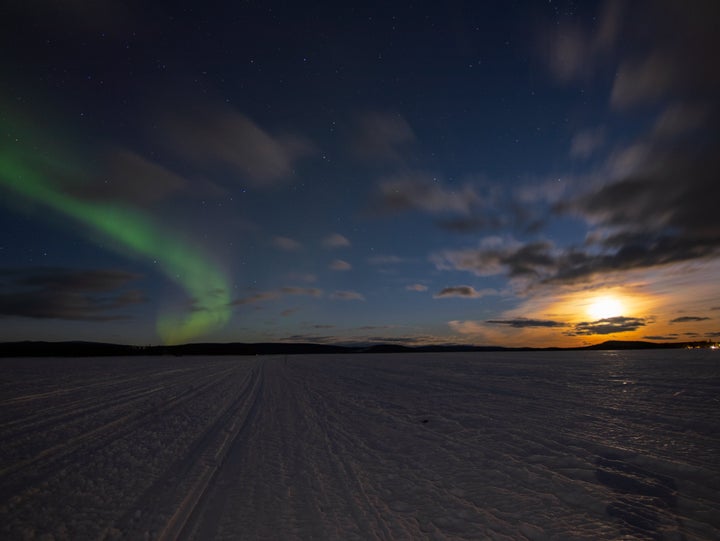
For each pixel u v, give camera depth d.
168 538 3.68
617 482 4.80
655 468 5.17
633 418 7.95
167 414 10.27
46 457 6.37
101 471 5.64
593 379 14.80
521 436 7.09
